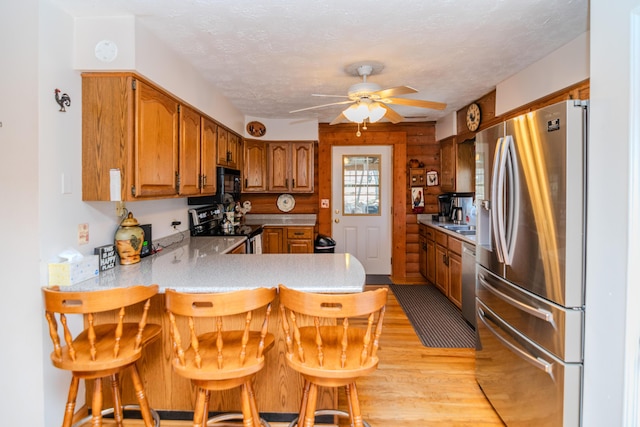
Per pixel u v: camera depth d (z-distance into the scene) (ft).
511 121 6.59
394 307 13.50
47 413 6.23
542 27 7.39
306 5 6.40
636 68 4.45
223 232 13.47
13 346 6.12
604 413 4.98
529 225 6.12
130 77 6.83
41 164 6.03
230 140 13.61
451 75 10.41
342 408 7.35
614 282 4.78
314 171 17.71
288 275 6.61
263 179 16.61
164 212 10.61
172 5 6.35
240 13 6.66
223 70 9.75
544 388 5.78
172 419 6.95
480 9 6.62
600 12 5.00
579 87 8.02
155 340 6.31
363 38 7.82
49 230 6.22
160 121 7.86
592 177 5.17
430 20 7.02
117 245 7.73
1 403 6.17
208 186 10.87
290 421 6.84
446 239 13.89
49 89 6.16
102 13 6.61
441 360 9.41
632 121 4.49
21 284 6.07
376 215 18.49
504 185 6.73
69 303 5.94
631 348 4.56
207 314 4.95
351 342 5.81
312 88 11.50
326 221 18.01
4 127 6.00
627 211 4.56
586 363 5.31
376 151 18.31
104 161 6.88
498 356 7.14
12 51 5.94
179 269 7.22
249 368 5.09
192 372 4.98
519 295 6.40
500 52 8.70
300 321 6.83
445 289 14.05
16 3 5.92
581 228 5.34
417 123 17.84
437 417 7.10
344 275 6.58
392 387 8.14
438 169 17.88
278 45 8.12
